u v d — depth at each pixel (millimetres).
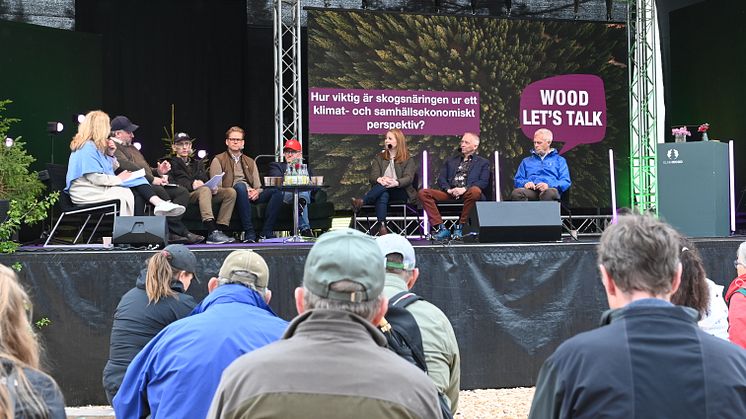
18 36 10516
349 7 12391
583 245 6945
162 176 8695
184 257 4445
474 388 6711
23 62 10547
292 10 11258
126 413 3174
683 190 8711
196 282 6457
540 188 9109
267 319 3064
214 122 12750
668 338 2031
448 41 11633
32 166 10555
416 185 9508
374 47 11414
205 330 3002
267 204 8906
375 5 12305
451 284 6711
